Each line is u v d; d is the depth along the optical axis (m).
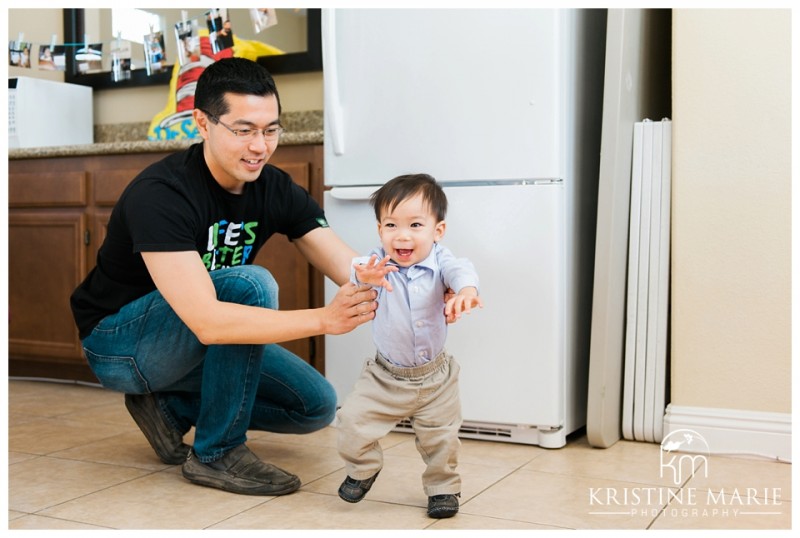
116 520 1.51
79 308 1.87
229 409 1.68
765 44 1.95
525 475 1.82
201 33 3.29
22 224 3.08
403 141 2.20
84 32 3.65
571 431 2.17
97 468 1.89
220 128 1.60
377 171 2.23
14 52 3.32
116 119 3.66
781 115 1.94
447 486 1.54
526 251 2.07
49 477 1.82
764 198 1.96
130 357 1.78
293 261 2.54
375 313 1.56
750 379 1.98
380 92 2.22
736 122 1.98
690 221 2.03
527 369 2.08
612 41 2.03
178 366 1.79
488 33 2.09
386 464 1.93
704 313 2.03
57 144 3.46
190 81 3.30
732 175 1.99
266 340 1.56
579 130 2.18
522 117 2.06
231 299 1.70
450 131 2.14
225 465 1.71
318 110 3.22
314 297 2.53
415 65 2.17
